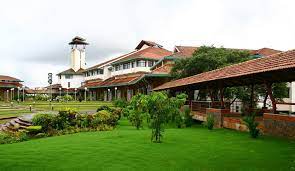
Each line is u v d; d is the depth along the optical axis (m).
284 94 26.59
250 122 14.20
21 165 9.52
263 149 11.31
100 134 17.16
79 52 89.75
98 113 21.66
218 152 11.15
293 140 12.46
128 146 12.65
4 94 72.69
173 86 27.16
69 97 66.75
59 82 88.12
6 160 10.18
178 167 9.17
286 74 13.48
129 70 56.06
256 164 9.26
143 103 14.09
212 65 30.95
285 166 8.91
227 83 19.67
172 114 14.02
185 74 33.12
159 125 13.95
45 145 13.24
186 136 15.51
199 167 9.12
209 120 18.67
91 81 75.12
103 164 9.62
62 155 10.91
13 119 27.59
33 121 18.62
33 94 91.06
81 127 19.83
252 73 13.19
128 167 9.24
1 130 21.05
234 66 17.94
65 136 16.80
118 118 25.16
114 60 68.31
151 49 56.97
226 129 17.98
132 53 64.50
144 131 18.38
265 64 13.55
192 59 32.31
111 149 11.99
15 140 15.50
